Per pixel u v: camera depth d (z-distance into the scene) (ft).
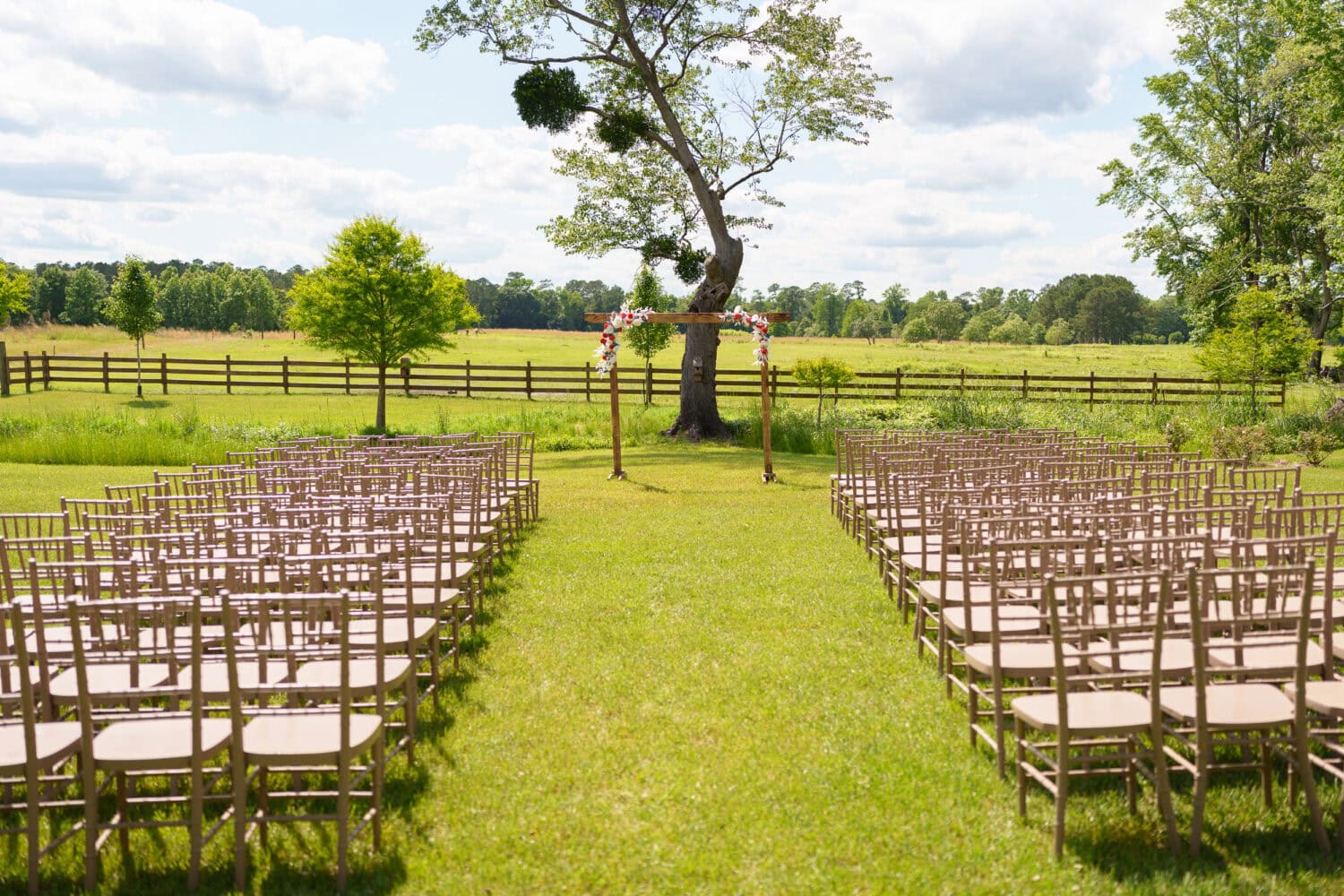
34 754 10.44
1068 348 333.01
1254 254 114.32
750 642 19.36
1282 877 10.51
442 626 19.60
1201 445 56.90
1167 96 116.16
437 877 10.70
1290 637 13.30
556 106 62.59
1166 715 13.78
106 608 10.62
